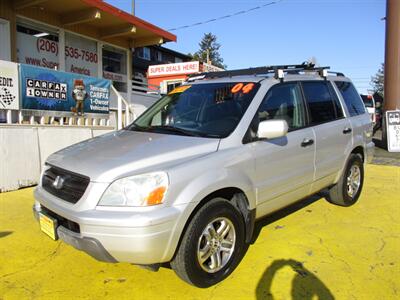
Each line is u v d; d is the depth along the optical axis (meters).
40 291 3.18
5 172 6.20
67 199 3.05
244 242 3.65
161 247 2.80
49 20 9.95
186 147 3.27
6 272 3.50
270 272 3.50
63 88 7.22
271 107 4.00
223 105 3.92
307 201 5.82
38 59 9.85
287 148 3.99
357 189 5.61
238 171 3.38
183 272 3.04
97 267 3.61
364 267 3.60
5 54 8.95
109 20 10.58
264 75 4.32
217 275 3.27
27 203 5.59
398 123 11.87
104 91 8.23
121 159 3.07
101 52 11.67
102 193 2.84
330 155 4.82
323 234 4.44
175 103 4.38
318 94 4.85
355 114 5.56
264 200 3.78
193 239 3.01
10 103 6.27
